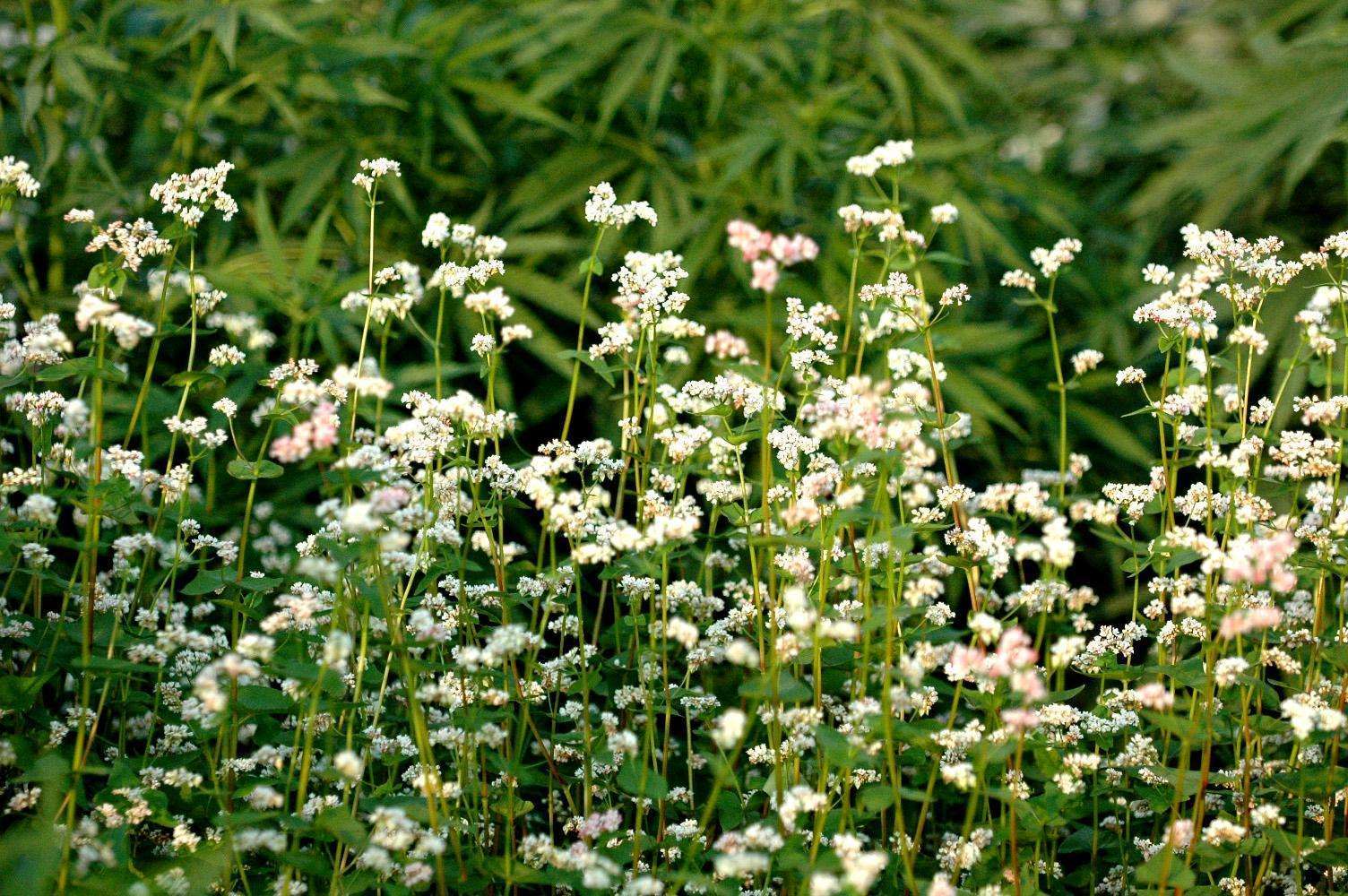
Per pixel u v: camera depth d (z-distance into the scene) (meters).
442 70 4.28
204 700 2.17
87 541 2.25
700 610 2.69
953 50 4.64
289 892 2.14
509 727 2.54
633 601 2.56
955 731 2.30
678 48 4.33
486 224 4.32
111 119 4.30
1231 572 1.99
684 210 4.24
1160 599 2.63
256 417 2.48
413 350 4.11
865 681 2.19
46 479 2.56
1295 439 2.49
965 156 4.64
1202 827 2.52
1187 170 4.24
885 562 2.54
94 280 2.35
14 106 4.02
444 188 4.36
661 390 2.58
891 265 2.53
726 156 4.51
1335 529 2.41
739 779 2.67
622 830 2.44
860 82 4.67
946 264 4.48
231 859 2.23
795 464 2.52
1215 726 2.52
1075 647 2.29
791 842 2.17
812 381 2.58
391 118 4.35
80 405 2.30
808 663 2.60
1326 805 2.39
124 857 2.03
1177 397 2.54
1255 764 2.49
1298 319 2.54
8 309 2.50
